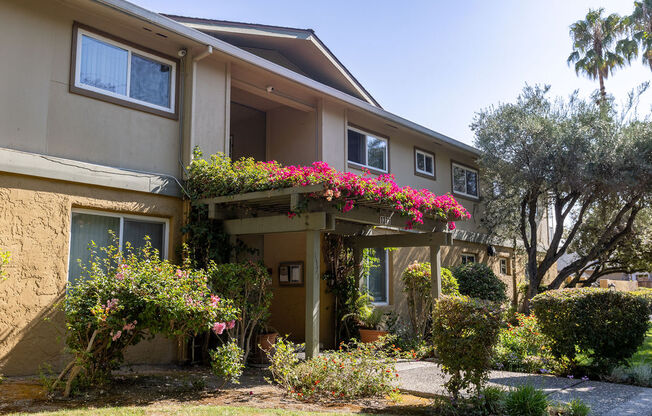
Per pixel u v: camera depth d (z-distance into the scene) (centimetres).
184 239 788
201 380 601
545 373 720
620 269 1689
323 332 1002
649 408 512
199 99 836
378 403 559
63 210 656
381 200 749
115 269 577
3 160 602
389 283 1194
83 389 551
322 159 1056
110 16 727
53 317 632
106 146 723
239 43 1114
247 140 1192
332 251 1024
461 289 1270
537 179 1281
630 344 716
